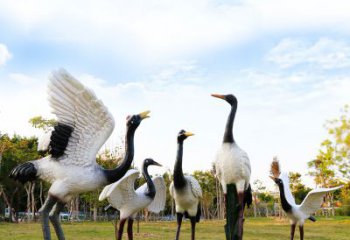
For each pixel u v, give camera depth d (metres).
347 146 19.27
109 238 14.20
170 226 21.66
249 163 7.28
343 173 19.47
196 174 40.41
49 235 5.55
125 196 8.30
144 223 26.64
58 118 5.59
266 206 50.56
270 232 17.55
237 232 7.18
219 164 7.33
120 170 5.96
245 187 7.35
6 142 27.53
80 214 43.38
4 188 30.27
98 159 15.18
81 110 5.59
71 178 5.54
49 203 5.59
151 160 9.36
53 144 5.55
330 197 42.19
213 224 24.25
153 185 8.91
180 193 8.71
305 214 9.83
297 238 15.02
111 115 5.75
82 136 5.65
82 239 13.82
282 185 9.84
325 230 19.02
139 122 6.33
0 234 15.49
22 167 5.63
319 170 26.52
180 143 8.80
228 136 7.30
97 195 25.23
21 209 38.34
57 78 5.46
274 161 10.18
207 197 37.69
